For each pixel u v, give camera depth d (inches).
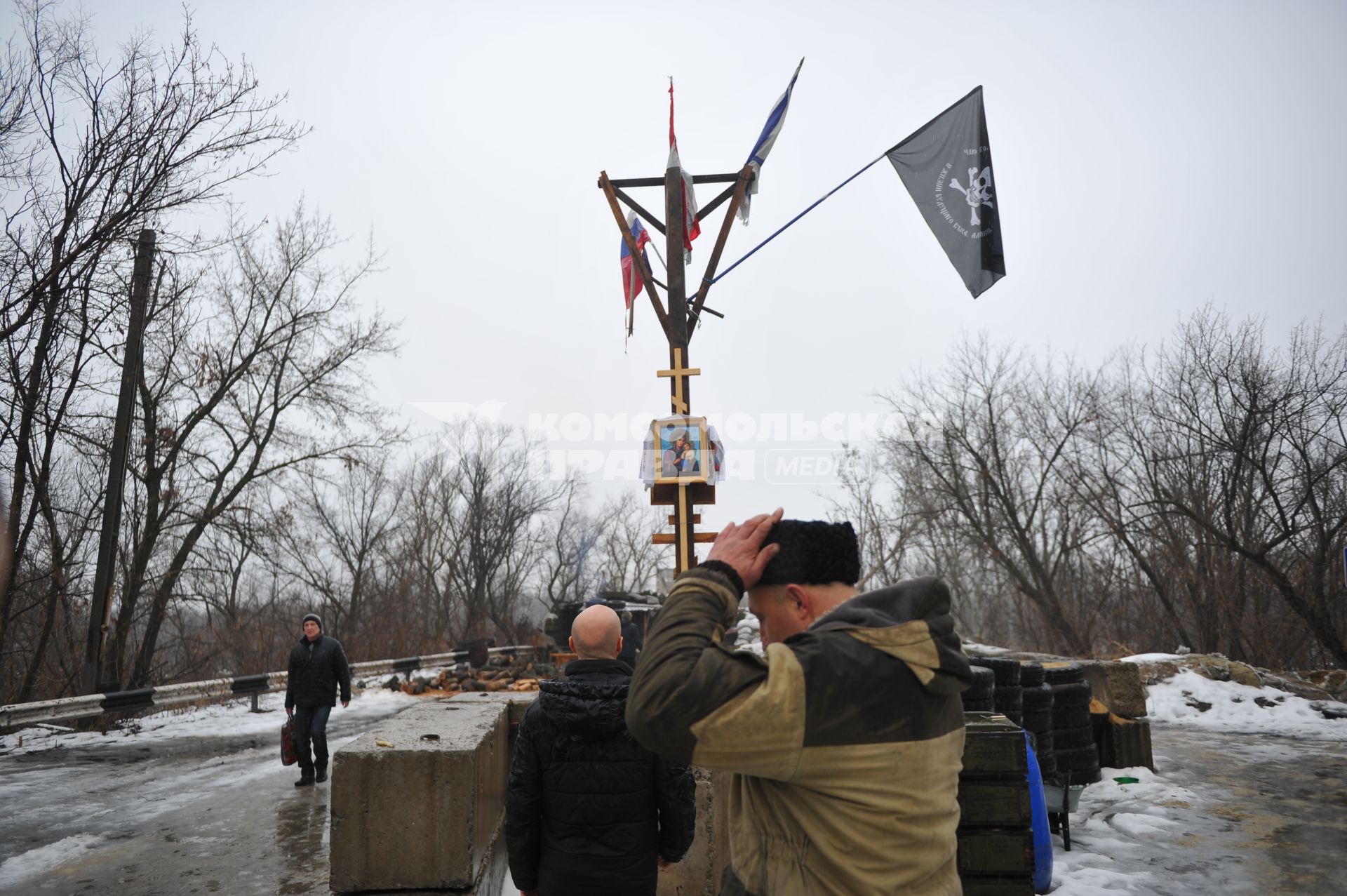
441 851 150.1
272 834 263.9
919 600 66.7
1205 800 300.8
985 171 363.3
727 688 59.4
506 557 1578.5
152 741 464.4
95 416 611.8
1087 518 1072.2
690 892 185.5
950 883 63.7
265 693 616.4
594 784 126.8
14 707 436.5
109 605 585.0
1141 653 1032.8
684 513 290.2
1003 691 236.2
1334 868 227.3
